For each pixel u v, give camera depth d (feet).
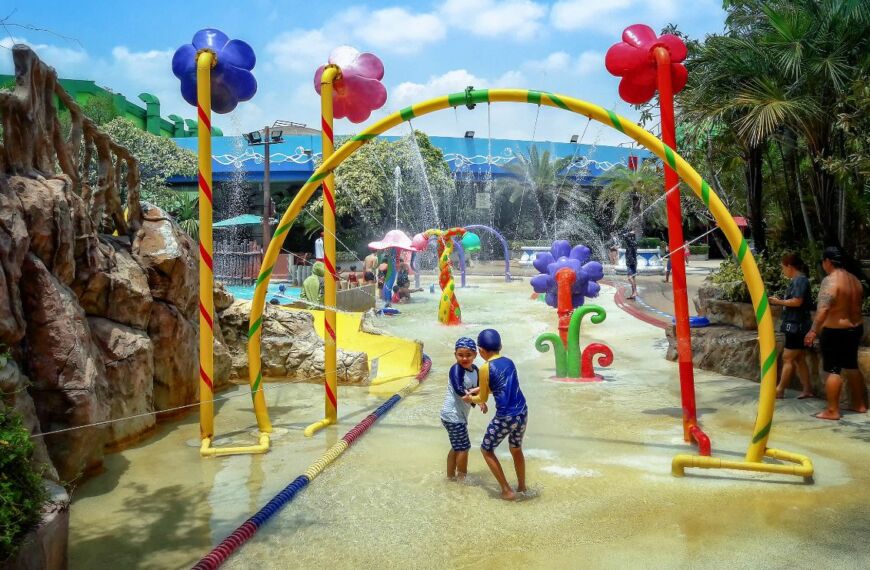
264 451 22.53
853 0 28.32
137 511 17.66
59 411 18.45
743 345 32.37
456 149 154.92
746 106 30.32
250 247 90.53
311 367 33.63
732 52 31.22
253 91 25.09
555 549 15.11
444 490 18.86
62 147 22.89
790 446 22.03
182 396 27.14
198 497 18.62
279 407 28.89
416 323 55.01
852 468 19.98
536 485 19.11
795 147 34.83
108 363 22.33
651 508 17.30
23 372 18.15
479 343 19.03
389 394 31.12
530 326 52.60
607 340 44.78
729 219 19.97
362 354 33.55
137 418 23.79
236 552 15.24
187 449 22.94
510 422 18.10
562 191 155.43
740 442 22.70
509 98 21.85
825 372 27.30
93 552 15.37
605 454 21.84
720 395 29.17
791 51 28.81
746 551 14.83
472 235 87.97
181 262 26.45
